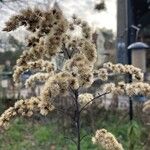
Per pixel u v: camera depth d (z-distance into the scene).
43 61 3.93
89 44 3.63
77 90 3.99
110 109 14.73
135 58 13.19
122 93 4.05
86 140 10.88
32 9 3.46
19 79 3.86
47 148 11.70
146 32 34.47
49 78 3.62
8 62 17.28
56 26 3.46
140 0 25.97
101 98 14.66
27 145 11.99
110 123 13.59
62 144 11.81
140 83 4.00
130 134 7.28
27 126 13.41
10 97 15.41
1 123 3.80
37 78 3.99
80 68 3.54
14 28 3.43
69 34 3.65
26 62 3.76
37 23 3.45
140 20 29.64
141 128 11.65
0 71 17.86
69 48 3.66
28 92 15.44
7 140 12.27
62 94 3.54
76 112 4.21
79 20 3.69
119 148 3.83
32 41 3.62
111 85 4.11
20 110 3.82
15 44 9.69
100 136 3.87
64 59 3.75
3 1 8.46
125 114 14.20
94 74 4.02
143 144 10.17
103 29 19.75
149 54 33.09
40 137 12.38
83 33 3.67
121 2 19.22
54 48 3.44
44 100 3.55
